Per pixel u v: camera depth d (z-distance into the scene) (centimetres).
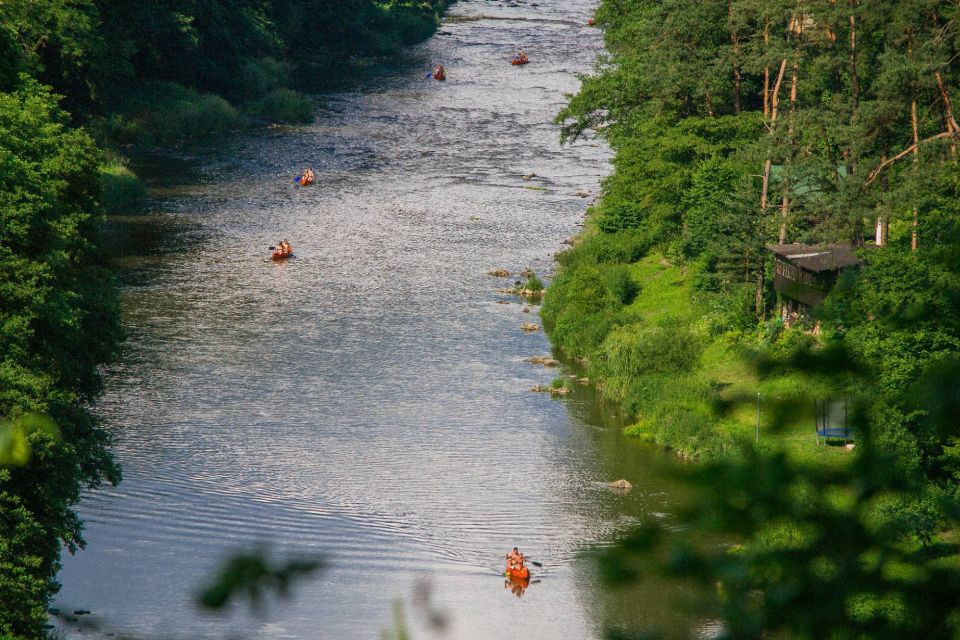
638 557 1212
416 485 13362
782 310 16875
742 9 19038
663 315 18175
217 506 12525
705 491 1238
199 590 1070
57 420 9550
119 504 12488
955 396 1145
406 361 17350
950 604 1197
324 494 13038
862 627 1189
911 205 14812
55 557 9350
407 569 11300
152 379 16288
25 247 10812
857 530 1232
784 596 1200
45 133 12794
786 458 1257
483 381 16712
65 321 10425
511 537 12125
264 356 17338
